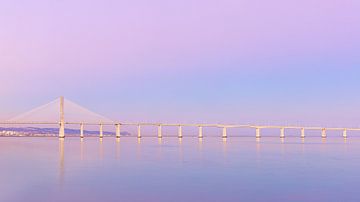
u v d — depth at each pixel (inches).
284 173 2363.4
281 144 7268.7
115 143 7529.5
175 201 1563.7
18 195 1662.2
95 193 1707.7
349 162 3100.4
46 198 1608.0
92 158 3486.7
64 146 5930.1
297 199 1603.1
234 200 1583.4
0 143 7052.2
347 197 1637.6
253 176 2224.4
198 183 1973.4
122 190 1777.8
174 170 2518.5
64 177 2178.9
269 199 1603.1
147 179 2107.5
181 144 7135.8
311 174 2311.8
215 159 3395.7
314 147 5871.1
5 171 2448.3
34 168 2620.6
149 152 4434.1
